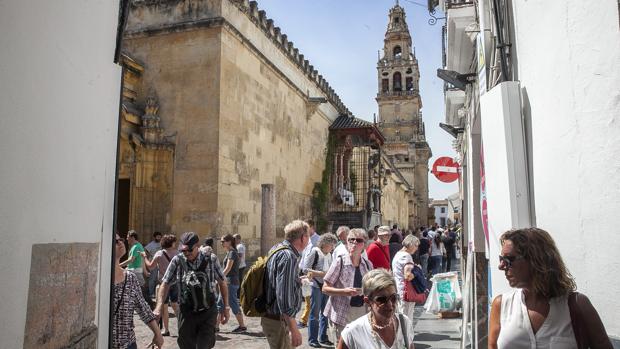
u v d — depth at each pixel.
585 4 2.26
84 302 2.69
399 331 3.06
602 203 2.13
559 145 2.59
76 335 2.55
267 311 4.68
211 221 13.48
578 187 2.37
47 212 2.11
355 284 5.70
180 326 5.33
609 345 2.06
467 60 7.74
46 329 2.12
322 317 7.92
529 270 2.30
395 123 56.12
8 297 1.73
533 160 3.07
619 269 2.00
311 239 10.55
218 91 13.99
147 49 14.87
